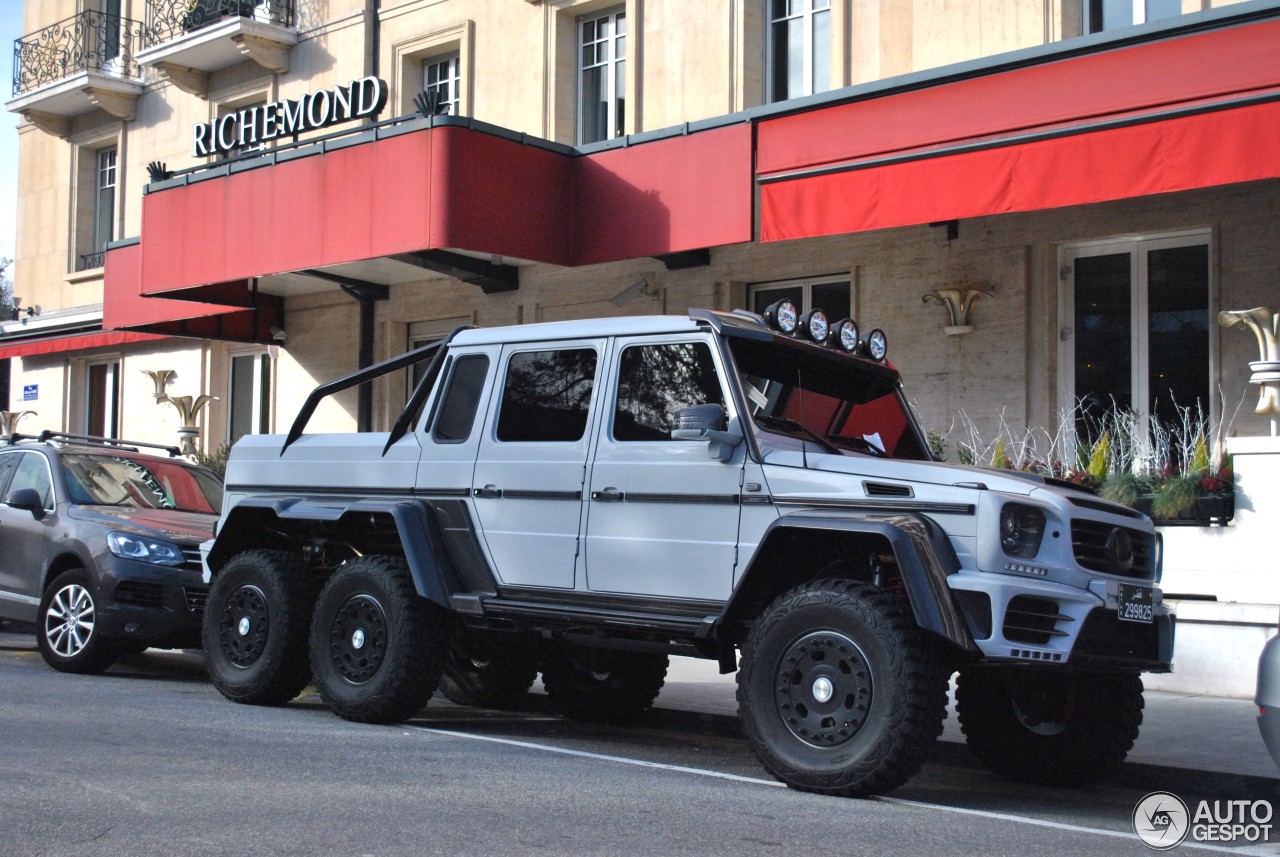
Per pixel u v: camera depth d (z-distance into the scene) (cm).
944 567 556
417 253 1421
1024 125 982
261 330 1755
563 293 1490
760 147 1141
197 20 1902
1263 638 902
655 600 641
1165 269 1121
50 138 2234
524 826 484
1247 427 1048
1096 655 574
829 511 593
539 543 684
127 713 735
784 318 668
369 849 441
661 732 822
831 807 543
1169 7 1152
